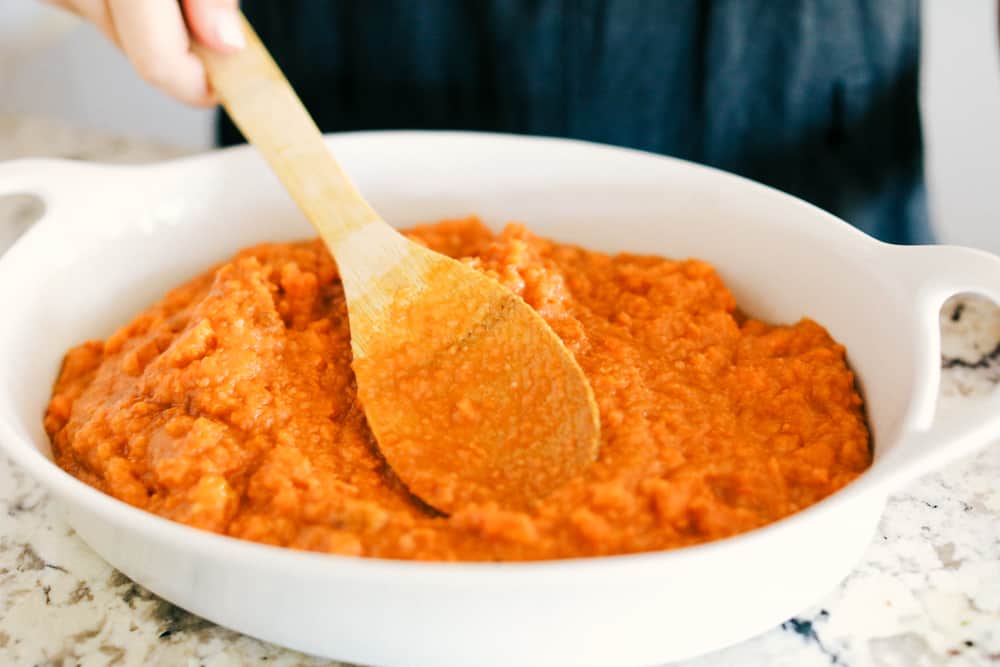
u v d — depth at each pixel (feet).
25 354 1.43
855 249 1.42
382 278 1.41
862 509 1.13
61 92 3.44
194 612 1.21
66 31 3.32
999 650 1.19
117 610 1.26
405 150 1.68
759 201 1.54
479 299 1.38
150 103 3.47
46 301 1.49
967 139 3.10
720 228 1.58
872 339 1.39
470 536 1.19
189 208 1.64
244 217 1.67
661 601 1.09
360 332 1.39
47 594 1.27
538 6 1.85
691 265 1.57
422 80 1.97
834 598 1.25
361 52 1.98
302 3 1.97
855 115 1.90
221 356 1.36
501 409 1.31
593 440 1.26
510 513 1.19
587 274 1.60
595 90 1.90
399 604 1.07
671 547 1.19
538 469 1.26
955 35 2.99
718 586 1.10
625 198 1.65
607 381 1.34
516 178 1.69
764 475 1.26
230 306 1.41
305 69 2.02
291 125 1.53
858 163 1.94
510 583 1.04
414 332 1.38
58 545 1.33
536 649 1.12
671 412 1.32
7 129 2.14
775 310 1.55
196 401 1.33
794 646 1.21
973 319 1.65
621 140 1.94
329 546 1.17
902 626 1.22
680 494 1.21
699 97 1.88
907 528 1.33
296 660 1.21
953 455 1.11
